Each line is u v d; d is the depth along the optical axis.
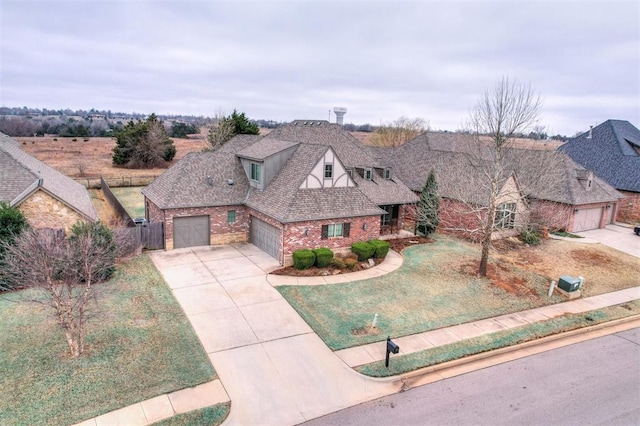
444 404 12.09
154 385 12.10
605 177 38.28
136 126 59.59
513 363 14.47
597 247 27.86
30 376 12.13
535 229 29.27
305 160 24.81
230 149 33.44
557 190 32.00
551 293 20.12
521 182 28.94
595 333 17.02
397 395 12.42
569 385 13.28
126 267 20.94
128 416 10.85
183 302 17.42
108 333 14.63
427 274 21.75
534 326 17.03
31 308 16.14
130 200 38.19
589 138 42.59
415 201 29.73
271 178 25.84
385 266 22.80
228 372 12.98
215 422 10.88
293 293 18.75
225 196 25.47
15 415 10.59
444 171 33.38
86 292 13.77
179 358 13.48
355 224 24.27
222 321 16.03
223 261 22.48
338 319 16.64
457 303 18.64
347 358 14.06
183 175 25.36
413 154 39.19
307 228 22.47
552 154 32.88
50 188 21.52
